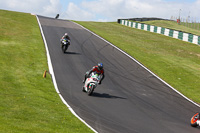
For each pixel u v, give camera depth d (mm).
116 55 39969
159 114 19031
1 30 45094
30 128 11828
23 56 31438
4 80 21562
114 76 29688
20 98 17562
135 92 24953
